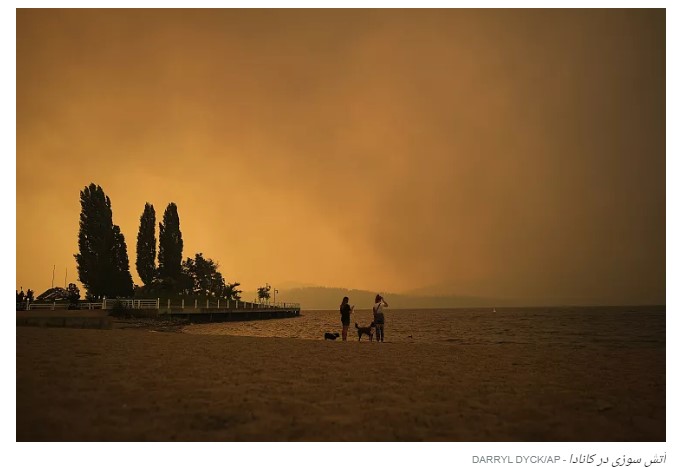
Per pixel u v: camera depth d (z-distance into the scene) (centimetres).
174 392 913
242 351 1569
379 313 2225
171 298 7844
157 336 2042
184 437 686
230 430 716
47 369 1093
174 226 8656
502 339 3116
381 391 968
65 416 756
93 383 968
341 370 1216
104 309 5019
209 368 1191
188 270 9769
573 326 5291
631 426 770
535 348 1842
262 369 1202
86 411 782
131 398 862
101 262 6794
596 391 998
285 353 1548
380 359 1442
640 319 7481
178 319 5944
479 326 5550
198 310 6675
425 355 1560
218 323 6988
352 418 777
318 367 1256
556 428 752
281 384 1018
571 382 1094
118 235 7088
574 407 866
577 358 1524
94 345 1553
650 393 983
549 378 1142
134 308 5141
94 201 6944
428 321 7725
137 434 691
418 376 1146
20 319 2578
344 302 2308
